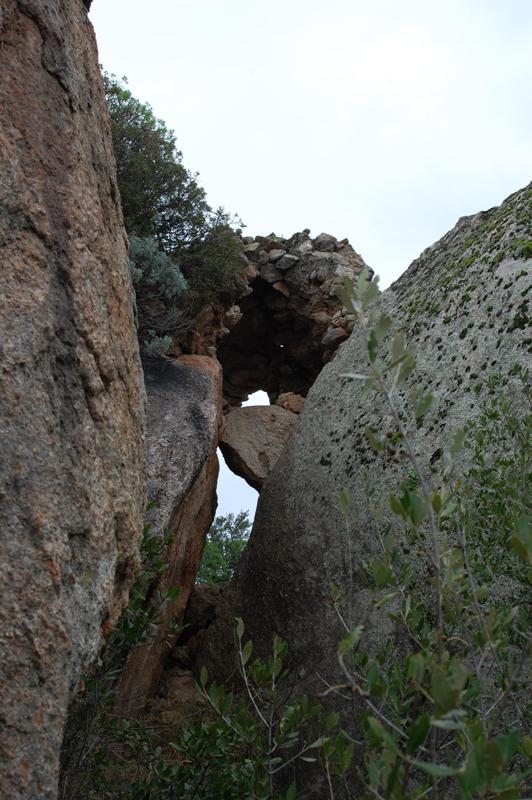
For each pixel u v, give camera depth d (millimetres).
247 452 12367
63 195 2760
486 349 7996
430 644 2604
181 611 10406
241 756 3736
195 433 9352
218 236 11391
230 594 10305
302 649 8398
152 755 4566
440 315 9305
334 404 10438
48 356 2496
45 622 2084
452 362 8391
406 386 8898
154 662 9461
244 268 12422
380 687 2023
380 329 1747
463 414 7551
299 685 8008
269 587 9461
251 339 14828
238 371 15133
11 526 2113
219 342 12391
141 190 10484
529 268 8305
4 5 2703
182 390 9992
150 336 10477
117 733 4598
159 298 10438
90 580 2402
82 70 3182
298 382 14766
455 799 4121
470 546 3900
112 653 4387
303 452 10281
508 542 3676
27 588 2076
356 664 2908
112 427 2828
